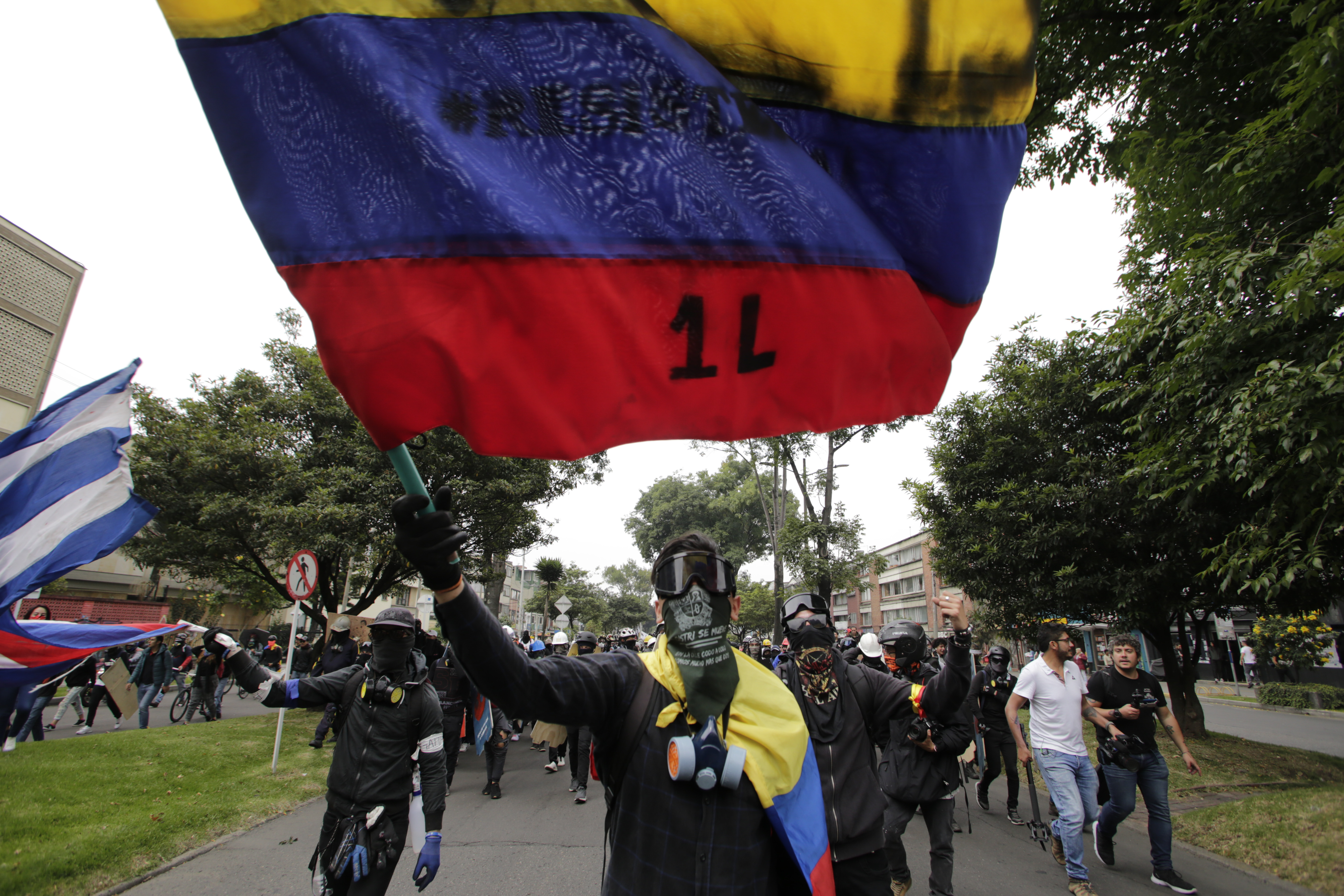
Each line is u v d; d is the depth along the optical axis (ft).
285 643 109.09
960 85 6.52
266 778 25.49
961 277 6.63
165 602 107.04
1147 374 31.91
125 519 17.12
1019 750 18.67
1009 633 43.57
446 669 26.21
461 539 4.68
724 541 142.10
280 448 48.57
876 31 6.40
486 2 5.54
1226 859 18.71
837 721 9.66
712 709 5.62
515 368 5.11
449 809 23.71
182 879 15.98
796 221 6.00
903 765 14.46
